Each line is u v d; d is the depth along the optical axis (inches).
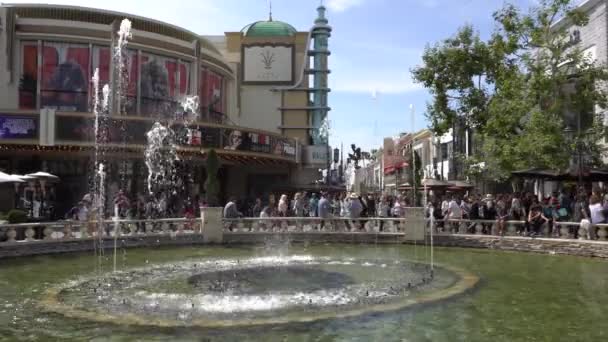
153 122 1172.5
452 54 948.6
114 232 745.0
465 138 1594.5
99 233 730.2
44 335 319.0
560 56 820.6
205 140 1235.2
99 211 890.7
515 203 782.5
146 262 618.2
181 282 484.4
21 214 725.9
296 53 2032.5
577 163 870.4
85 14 1314.0
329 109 2011.6
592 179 813.9
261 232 820.6
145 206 1066.7
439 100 979.9
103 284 476.1
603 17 901.8
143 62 1347.2
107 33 1295.5
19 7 1282.0
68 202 1226.6
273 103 1996.8
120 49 1305.4
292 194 1743.4
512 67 903.7
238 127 1316.4
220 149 1266.0
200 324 337.1
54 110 1092.5
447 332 325.7
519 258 655.8
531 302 405.1
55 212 1201.4
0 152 1181.1
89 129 1117.7
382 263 606.9
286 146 1562.5
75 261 624.1
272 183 1865.2
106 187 1232.8
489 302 404.8
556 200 762.2
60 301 405.4
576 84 823.1
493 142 872.9
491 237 743.7
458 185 1164.5
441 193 1301.7
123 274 530.3
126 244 744.3
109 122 1133.1
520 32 855.7
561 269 565.9
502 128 860.0
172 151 1219.2
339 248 763.4
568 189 965.8
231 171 1748.3
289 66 2007.9
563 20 1016.9
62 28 1259.8
